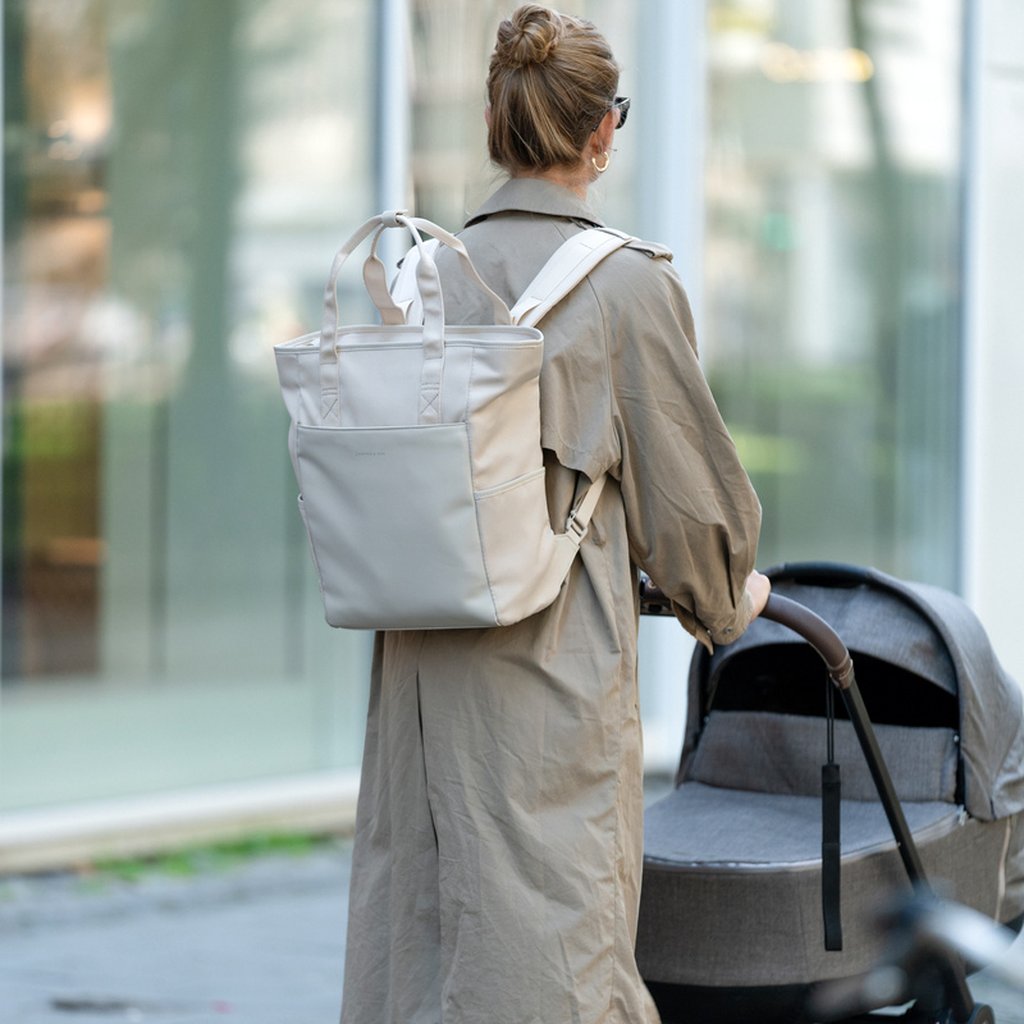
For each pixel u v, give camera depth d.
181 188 8.13
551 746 3.52
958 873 4.20
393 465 3.40
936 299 10.47
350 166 8.59
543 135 3.69
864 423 10.23
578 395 3.55
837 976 3.92
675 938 3.94
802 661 4.58
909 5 10.20
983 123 10.44
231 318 8.33
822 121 9.94
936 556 10.59
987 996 5.11
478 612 3.39
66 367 7.87
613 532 3.62
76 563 7.96
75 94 7.82
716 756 4.49
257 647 8.51
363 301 8.70
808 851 3.96
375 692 3.86
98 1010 5.97
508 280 3.66
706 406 3.58
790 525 9.96
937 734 4.28
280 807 8.50
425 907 3.62
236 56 8.25
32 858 7.85
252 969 6.48
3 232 7.66
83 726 8.04
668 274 3.65
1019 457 10.81
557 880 3.47
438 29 8.63
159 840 8.17
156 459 8.14
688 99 9.41
